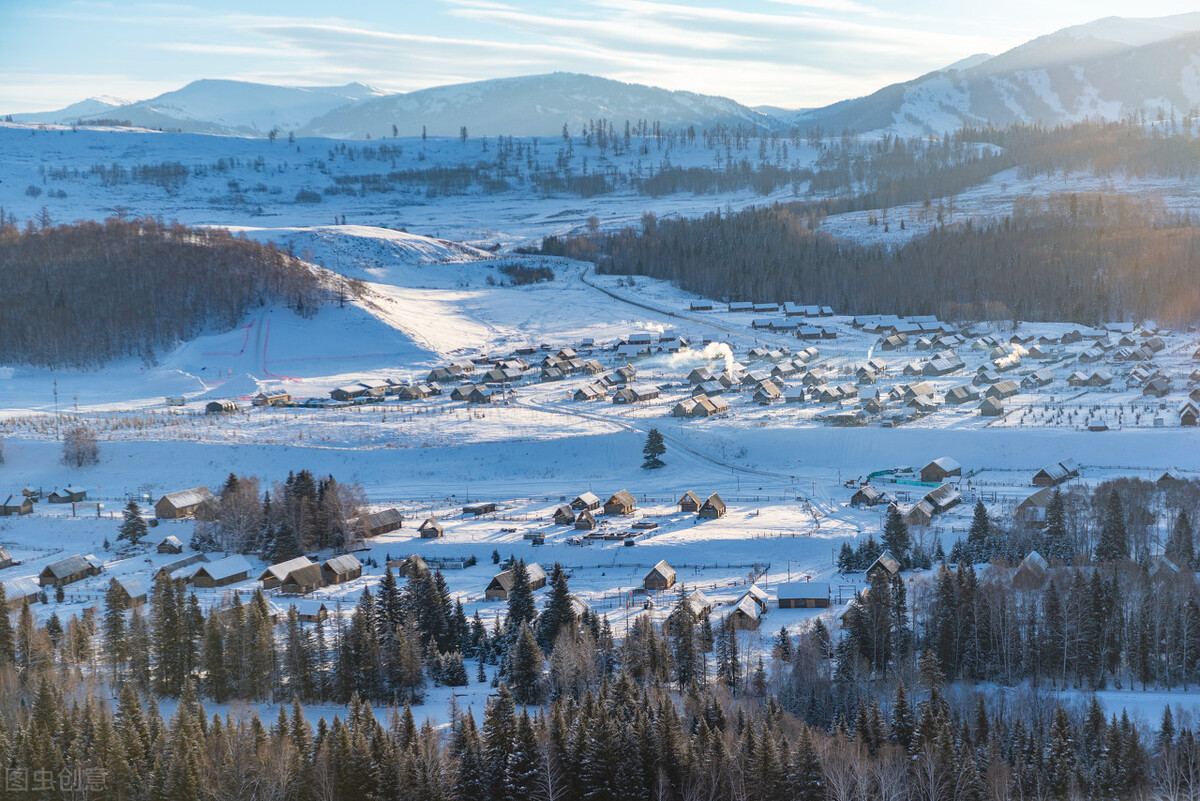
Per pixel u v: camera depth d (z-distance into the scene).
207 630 97.06
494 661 105.06
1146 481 145.50
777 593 117.44
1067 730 80.88
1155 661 98.25
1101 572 106.69
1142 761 77.81
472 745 80.12
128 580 119.00
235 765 76.62
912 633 103.31
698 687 91.44
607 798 78.94
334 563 130.62
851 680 94.50
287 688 96.44
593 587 125.56
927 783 76.88
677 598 119.44
